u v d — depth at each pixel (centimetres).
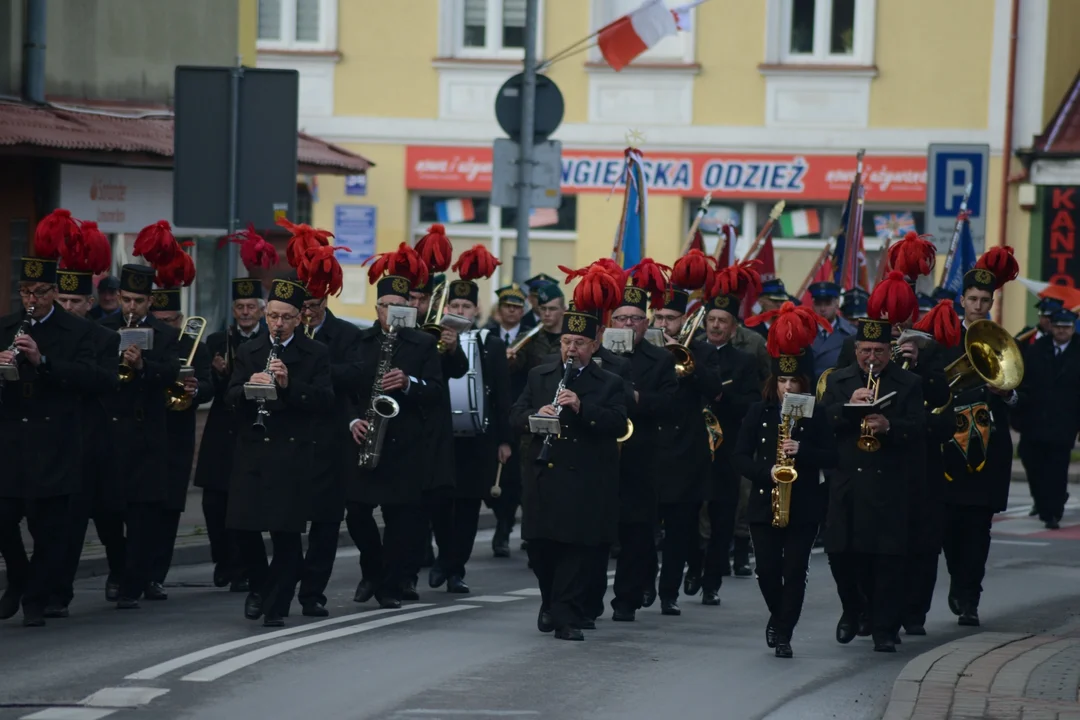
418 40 6950
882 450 2564
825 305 4044
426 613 2811
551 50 6900
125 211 4494
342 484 2741
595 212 6906
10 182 4128
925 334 2656
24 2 4272
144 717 1970
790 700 2169
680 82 6819
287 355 2664
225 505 3075
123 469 2827
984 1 6656
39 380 2609
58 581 2717
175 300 3012
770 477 2489
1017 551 3828
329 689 2147
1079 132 6638
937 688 2147
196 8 5047
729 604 3058
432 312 3216
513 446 3288
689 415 2953
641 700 2141
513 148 4666
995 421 2859
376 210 6994
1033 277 6644
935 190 4738
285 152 3475
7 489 2591
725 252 4372
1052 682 2192
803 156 6762
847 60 6750
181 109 3459
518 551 3775
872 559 2612
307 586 2748
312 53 6975
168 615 2755
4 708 2006
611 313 2856
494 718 2009
